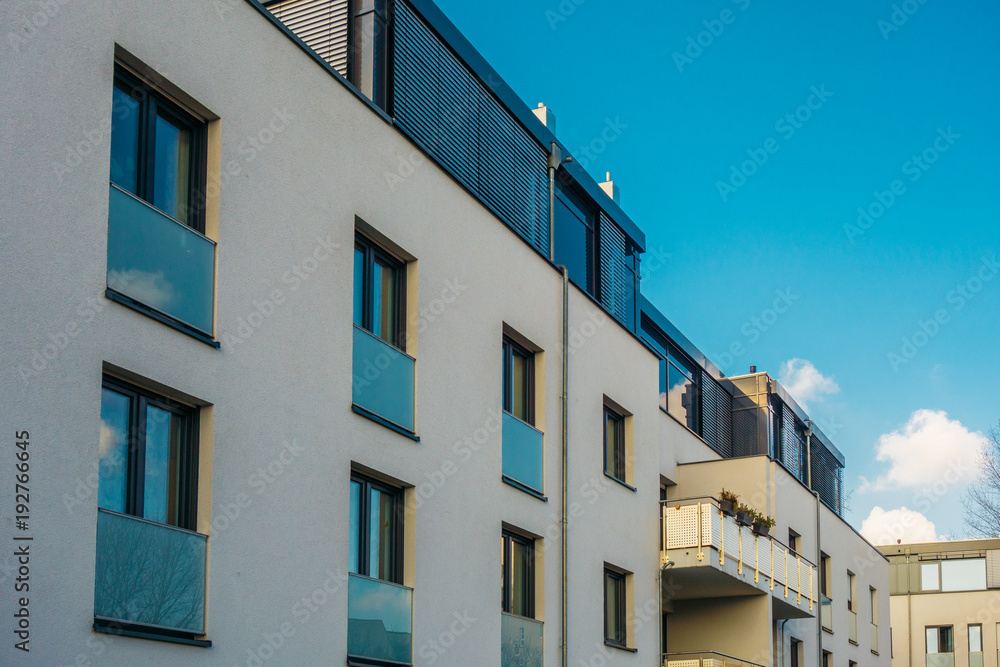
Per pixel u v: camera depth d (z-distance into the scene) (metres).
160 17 10.68
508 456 16.27
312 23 16.14
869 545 36.75
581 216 22.33
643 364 21.28
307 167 12.52
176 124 11.21
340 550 12.30
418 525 13.84
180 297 10.67
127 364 9.88
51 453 9.04
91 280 9.59
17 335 8.91
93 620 9.20
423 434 14.16
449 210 15.29
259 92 11.91
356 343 13.22
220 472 10.80
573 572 17.53
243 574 10.91
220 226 11.20
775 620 26.78
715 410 31.02
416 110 16.27
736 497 21.89
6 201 8.95
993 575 47.28
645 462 20.84
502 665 15.36
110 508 9.91
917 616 48.19
